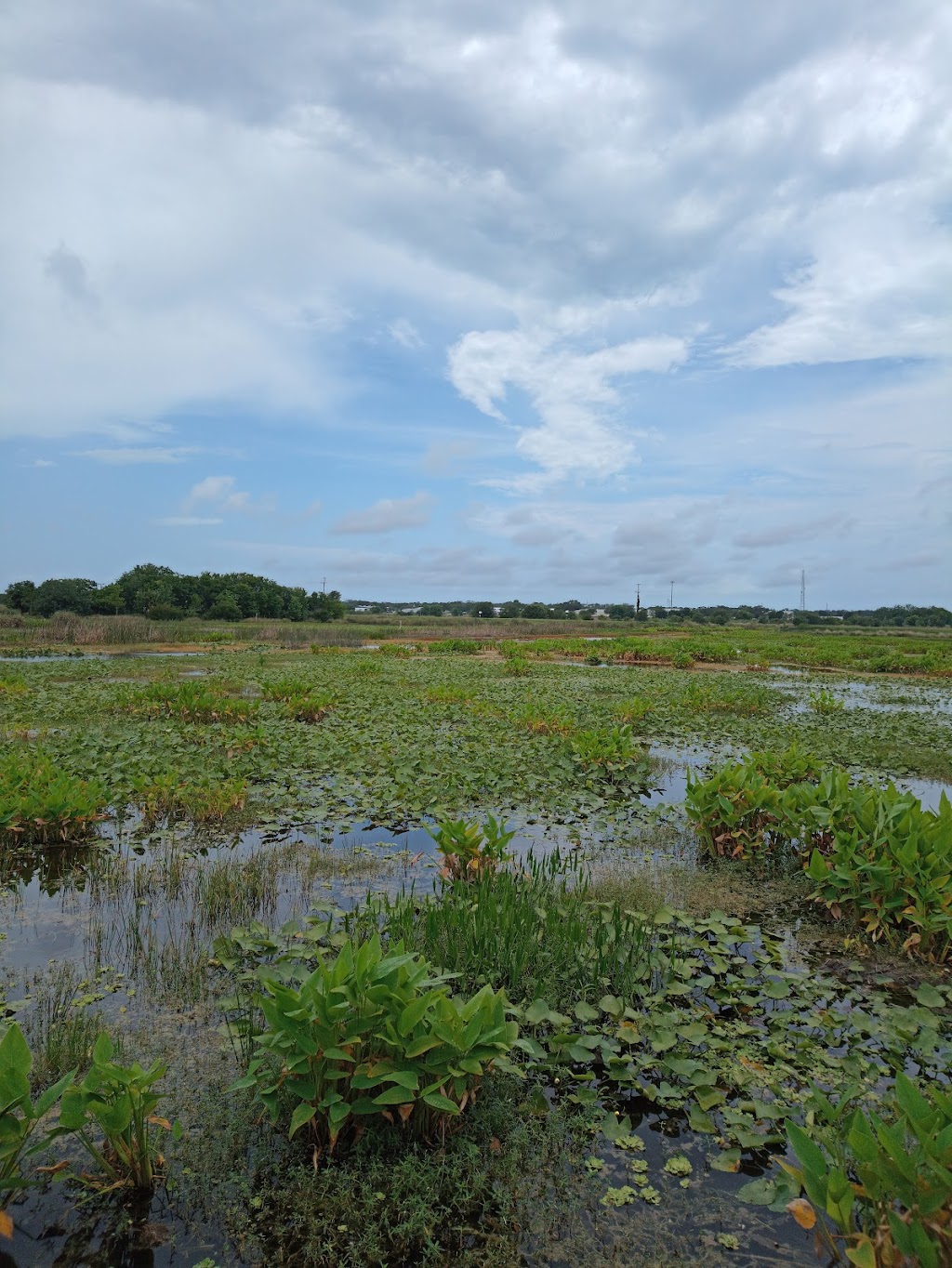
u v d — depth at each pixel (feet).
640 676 77.20
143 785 25.95
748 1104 11.30
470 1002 10.62
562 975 14.43
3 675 63.00
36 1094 11.01
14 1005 13.51
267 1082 10.18
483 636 171.73
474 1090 10.64
